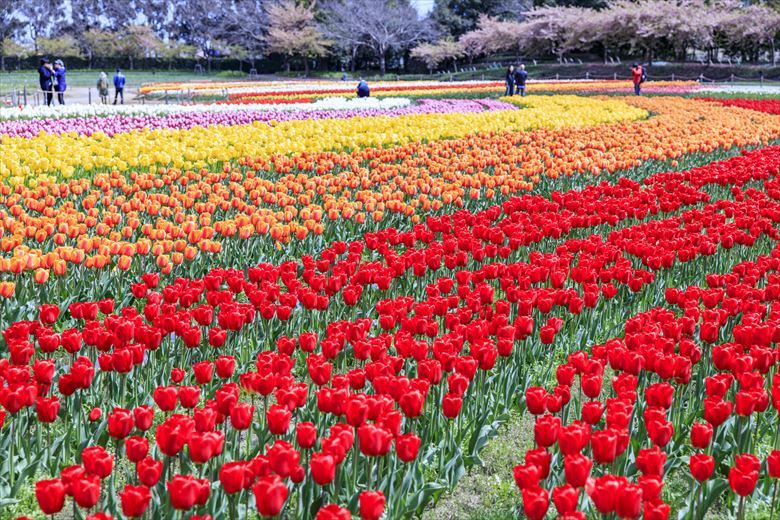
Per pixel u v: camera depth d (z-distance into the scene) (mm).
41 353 6254
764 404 4605
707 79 57719
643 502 3650
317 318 6934
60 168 12523
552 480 4418
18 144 14094
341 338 5820
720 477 4785
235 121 21938
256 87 51375
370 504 3342
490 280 8633
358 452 4395
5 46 91438
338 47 91375
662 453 3721
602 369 4949
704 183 13438
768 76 57969
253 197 11008
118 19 106375
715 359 5117
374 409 4207
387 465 4398
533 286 8227
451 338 5297
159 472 3680
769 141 20875
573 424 3943
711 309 6582
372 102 30250
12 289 6422
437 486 4414
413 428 4848
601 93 42906
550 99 33312
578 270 7250
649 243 9078
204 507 4008
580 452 4086
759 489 4742
